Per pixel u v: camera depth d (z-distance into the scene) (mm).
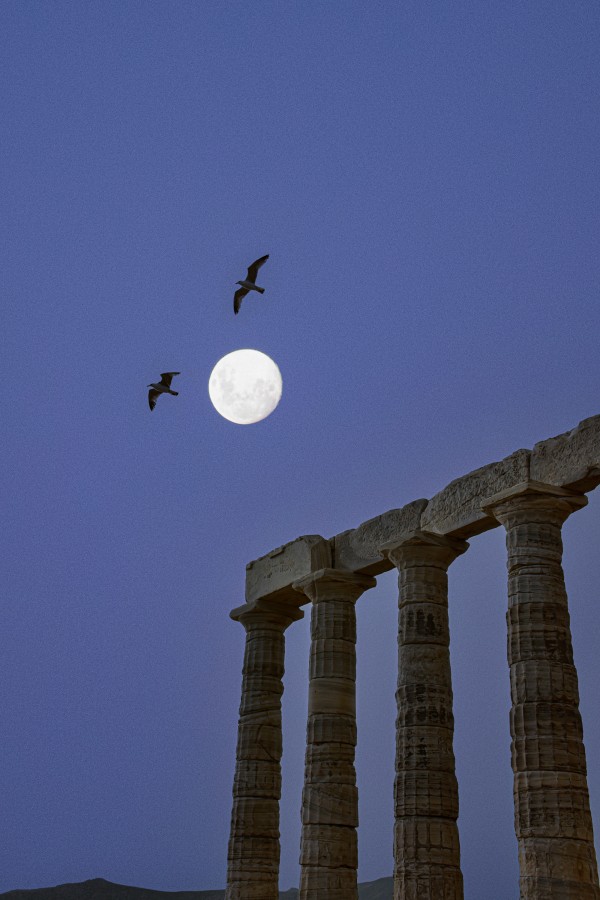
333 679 122312
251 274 97562
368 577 126750
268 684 136000
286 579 133125
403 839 104562
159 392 102062
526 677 98500
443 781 106562
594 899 90938
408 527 119250
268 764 132375
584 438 101250
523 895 92312
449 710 110500
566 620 101375
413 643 111875
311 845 115188
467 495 112125
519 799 95125
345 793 117500
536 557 102000
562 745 95562
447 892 102125
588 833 93562
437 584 114938
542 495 102812
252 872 126625
